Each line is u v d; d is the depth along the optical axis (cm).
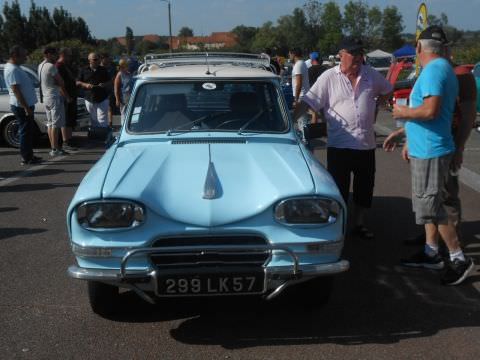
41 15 4919
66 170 955
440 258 506
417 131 450
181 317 412
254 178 380
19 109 982
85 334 385
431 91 428
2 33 4772
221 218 350
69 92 1143
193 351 363
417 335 383
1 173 931
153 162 402
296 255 356
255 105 487
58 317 410
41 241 583
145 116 480
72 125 1161
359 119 544
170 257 355
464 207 695
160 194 361
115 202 349
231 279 348
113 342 375
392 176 891
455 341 374
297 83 1062
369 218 660
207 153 420
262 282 351
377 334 385
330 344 372
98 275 349
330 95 546
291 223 354
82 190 362
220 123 477
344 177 559
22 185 844
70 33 5041
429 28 448
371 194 578
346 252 550
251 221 353
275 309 424
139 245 348
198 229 349
